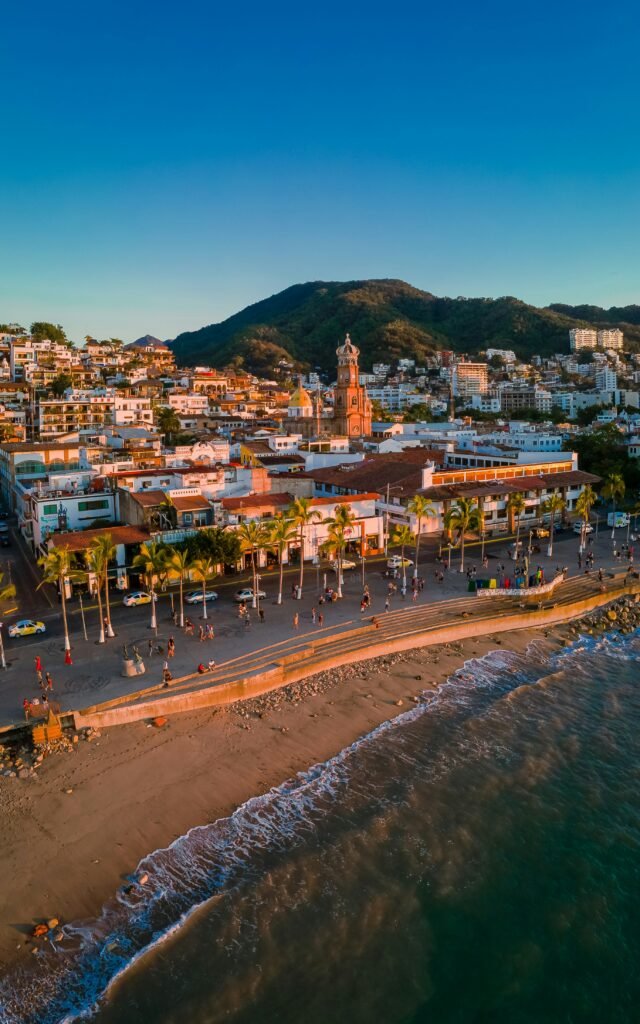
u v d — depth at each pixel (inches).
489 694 2445.9
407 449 6378.0
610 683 2571.4
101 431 6343.5
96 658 2452.0
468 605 3152.1
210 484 3993.6
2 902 1423.5
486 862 1583.4
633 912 1459.2
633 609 3348.9
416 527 4323.3
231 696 2273.6
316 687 2401.6
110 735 2033.7
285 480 4608.8
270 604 3095.5
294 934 1365.7
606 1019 1214.9
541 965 1323.8
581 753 2058.3
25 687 2213.3
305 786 1844.2
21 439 7145.7
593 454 6560.0
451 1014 1217.4
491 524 4601.4
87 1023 1174.3
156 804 1742.1
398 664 2630.4
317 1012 1204.5
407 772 1929.1
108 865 1537.9
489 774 1930.4
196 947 1328.7
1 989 1234.6
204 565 2891.2
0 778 1815.9
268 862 1565.0
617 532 4749.0
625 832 1704.0
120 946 1333.7
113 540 3277.6
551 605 3240.7
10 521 4847.4
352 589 3348.9
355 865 1557.6
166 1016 1188.5
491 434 7066.9
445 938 1374.3
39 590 3314.5
